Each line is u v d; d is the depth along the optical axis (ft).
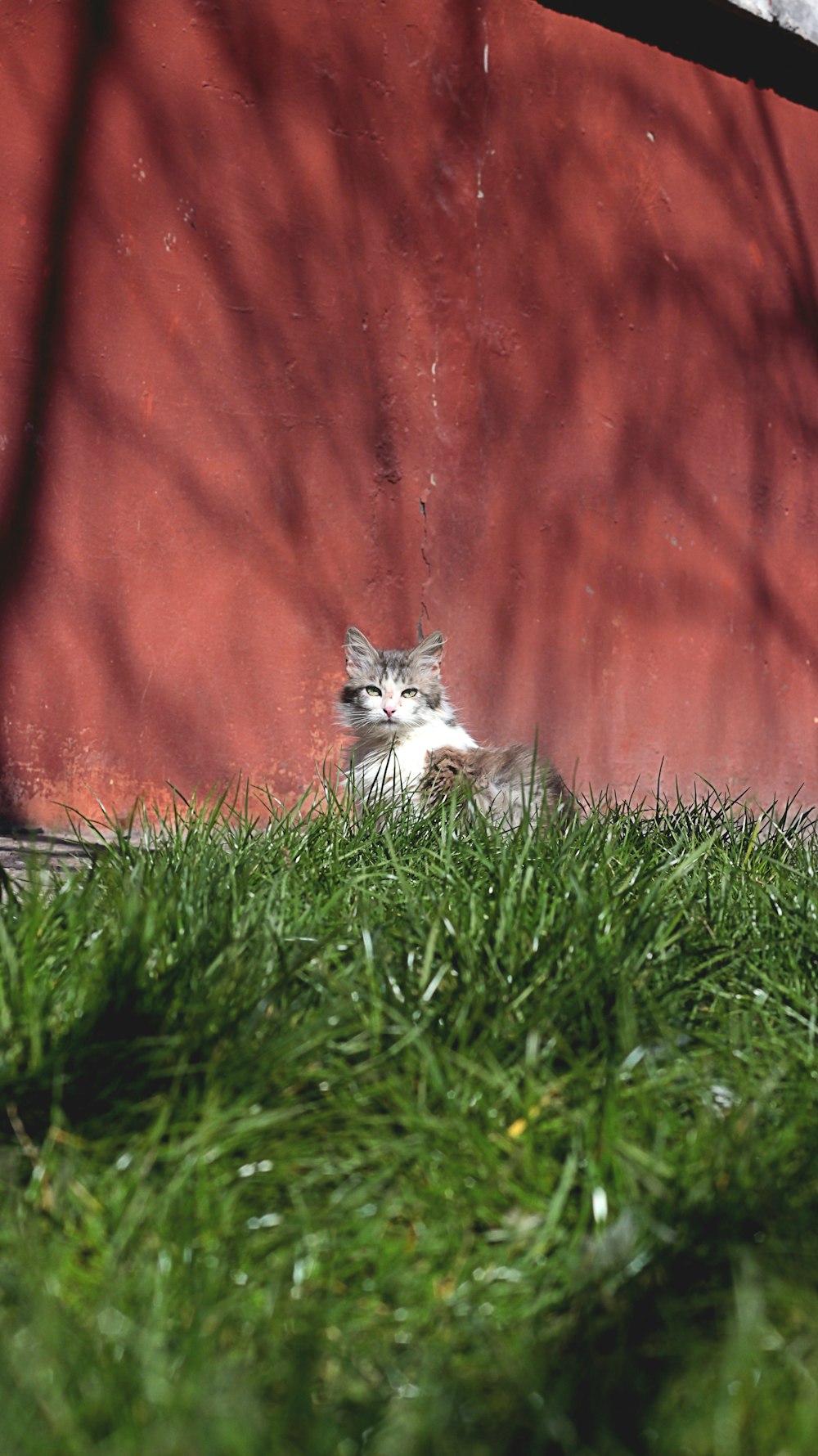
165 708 19.22
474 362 22.02
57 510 18.39
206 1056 6.81
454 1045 7.33
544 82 22.70
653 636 24.49
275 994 7.48
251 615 19.93
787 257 26.89
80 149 18.34
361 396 20.86
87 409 18.56
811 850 12.80
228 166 19.51
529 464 22.76
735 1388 4.73
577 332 23.31
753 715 26.25
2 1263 5.51
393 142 21.03
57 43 18.12
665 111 24.50
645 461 24.39
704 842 11.59
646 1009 7.75
